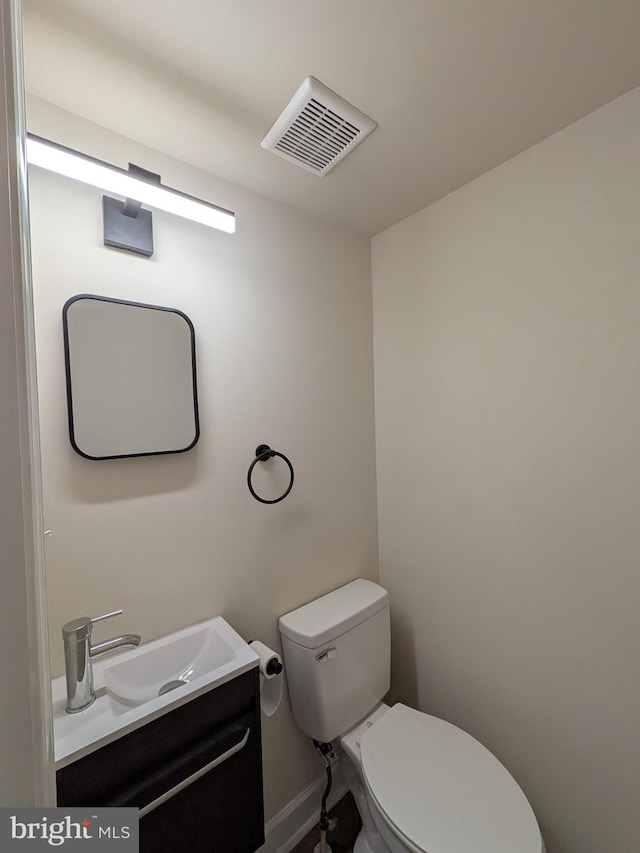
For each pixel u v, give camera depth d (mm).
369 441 1651
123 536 986
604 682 1027
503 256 1207
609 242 985
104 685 859
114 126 981
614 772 1012
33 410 348
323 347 1475
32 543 325
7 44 311
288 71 839
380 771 1034
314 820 1366
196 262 1134
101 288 963
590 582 1048
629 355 962
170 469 1071
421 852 836
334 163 1115
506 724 1250
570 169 1047
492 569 1274
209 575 1146
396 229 1552
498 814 914
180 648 1034
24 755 310
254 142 1057
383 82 876
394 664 1628
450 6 717
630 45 807
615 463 993
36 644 324
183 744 821
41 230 881
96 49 772
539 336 1133
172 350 1070
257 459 1182
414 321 1501
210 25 733
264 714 1124
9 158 309
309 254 1437
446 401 1398
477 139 1084
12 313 306
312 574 1423
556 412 1103
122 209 983
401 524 1583
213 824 870
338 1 699
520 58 831
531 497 1166
